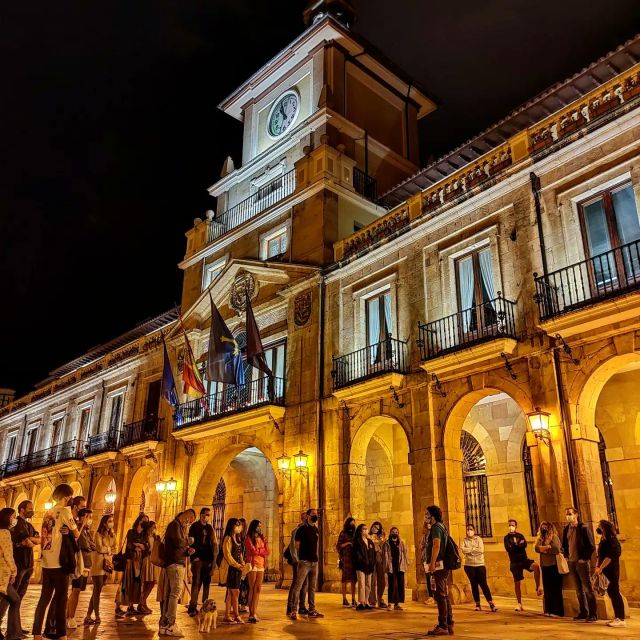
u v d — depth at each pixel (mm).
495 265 13016
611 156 11461
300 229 18656
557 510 10516
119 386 26125
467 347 12398
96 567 9609
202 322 21766
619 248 10680
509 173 13023
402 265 15273
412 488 13336
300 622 9406
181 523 8867
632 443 12703
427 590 12102
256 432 17641
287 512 15805
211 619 8594
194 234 23672
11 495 31547
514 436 14797
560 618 9555
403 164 22969
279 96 23422
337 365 16016
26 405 33656
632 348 10258
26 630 8359
